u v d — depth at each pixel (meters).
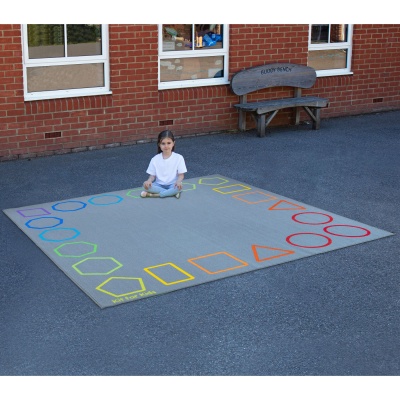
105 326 5.38
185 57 11.50
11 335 5.23
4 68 9.85
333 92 13.31
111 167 9.89
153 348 5.07
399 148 11.17
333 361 4.92
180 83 11.55
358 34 13.29
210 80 11.83
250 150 10.91
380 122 13.15
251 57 12.07
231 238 7.17
